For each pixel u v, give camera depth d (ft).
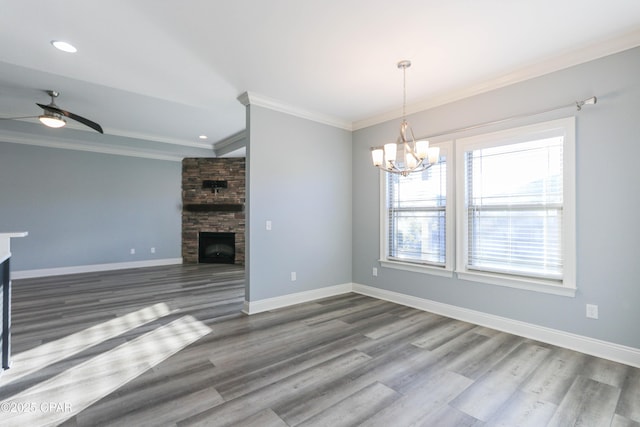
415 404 6.37
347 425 5.73
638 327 7.85
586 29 7.63
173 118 16.29
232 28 7.70
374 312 12.31
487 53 8.82
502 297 10.35
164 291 15.67
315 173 14.19
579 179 8.74
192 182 24.89
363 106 13.15
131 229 22.49
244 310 12.42
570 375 7.47
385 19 7.32
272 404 6.35
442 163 12.14
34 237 19.15
